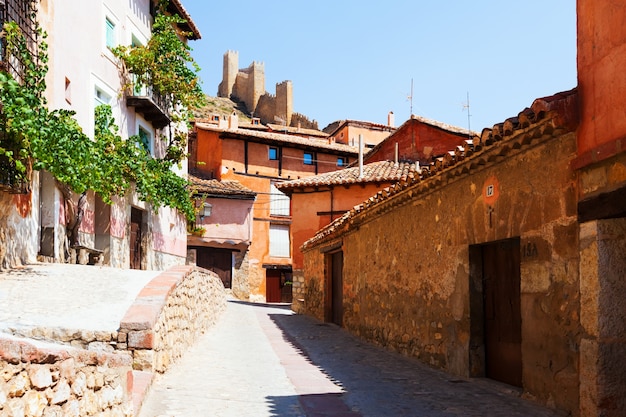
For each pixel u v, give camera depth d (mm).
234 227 29609
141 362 6266
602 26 5047
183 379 7105
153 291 7535
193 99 18031
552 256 5812
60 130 9406
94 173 10875
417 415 5719
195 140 35938
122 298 7875
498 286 7289
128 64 16453
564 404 5520
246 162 33625
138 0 17922
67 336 6172
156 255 18438
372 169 22969
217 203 29453
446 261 8359
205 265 29312
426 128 25328
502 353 7168
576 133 5434
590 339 5121
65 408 3238
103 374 3992
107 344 6230
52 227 11375
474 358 7555
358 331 13031
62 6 12305
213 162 33719
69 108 12672
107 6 15320
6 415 2514
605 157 4926
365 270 12617
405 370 8453
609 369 4977
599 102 5055
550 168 5875
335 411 5863
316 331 14258
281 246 34344
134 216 17047
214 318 14523
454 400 6359
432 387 7117
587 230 5223
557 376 5660
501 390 6758
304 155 35438
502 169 6836
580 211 5328
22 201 10188
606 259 5074
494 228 6992
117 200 15031
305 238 22719
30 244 10578
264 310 21531
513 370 6902
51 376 3045
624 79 4719
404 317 10031
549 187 5887
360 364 9039
